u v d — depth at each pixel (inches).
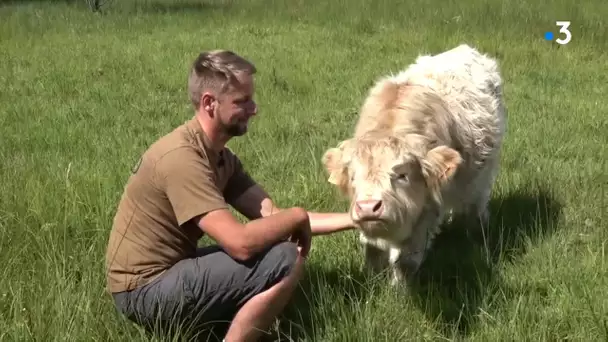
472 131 201.9
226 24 661.3
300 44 548.7
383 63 477.1
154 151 139.8
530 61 497.0
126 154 266.5
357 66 469.7
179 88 405.4
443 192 186.4
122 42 557.0
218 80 136.9
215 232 134.3
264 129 316.5
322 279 174.4
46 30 617.6
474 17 661.9
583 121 338.3
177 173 135.6
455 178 195.8
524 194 245.0
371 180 155.3
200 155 139.6
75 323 146.3
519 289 178.4
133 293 142.3
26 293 158.9
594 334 155.8
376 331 153.3
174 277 140.7
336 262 184.9
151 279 142.2
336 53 510.0
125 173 235.8
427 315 164.9
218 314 144.5
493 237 217.5
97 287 160.2
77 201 207.9
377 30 622.5
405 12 700.0
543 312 162.9
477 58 227.9
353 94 388.2
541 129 320.2
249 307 140.3
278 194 231.3
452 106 197.3
